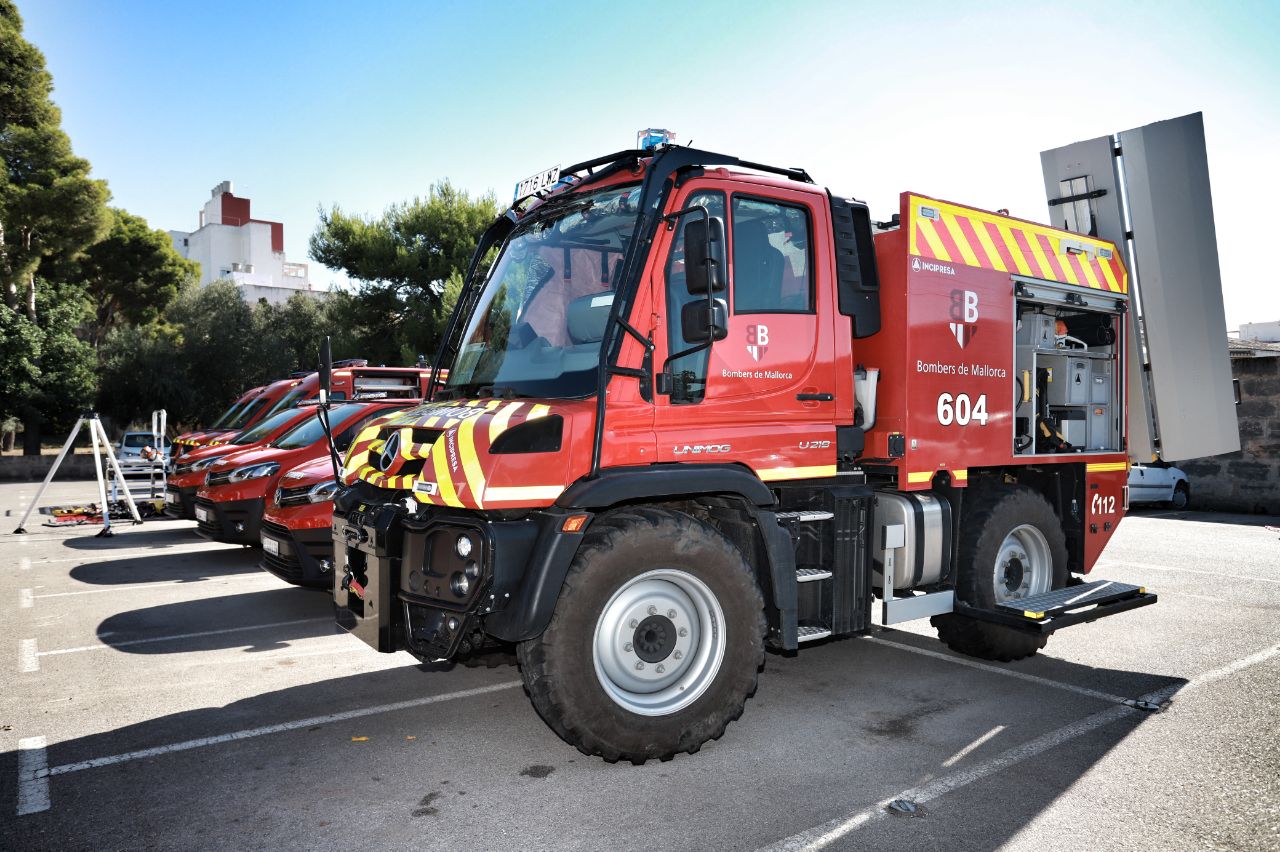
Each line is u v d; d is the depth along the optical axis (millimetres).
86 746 4359
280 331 38469
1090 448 6367
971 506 5703
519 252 4855
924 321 5168
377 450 4555
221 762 4141
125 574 9469
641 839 3348
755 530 4434
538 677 3771
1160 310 6492
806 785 3854
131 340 35844
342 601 4504
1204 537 12773
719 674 4137
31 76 28609
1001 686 5383
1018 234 5809
